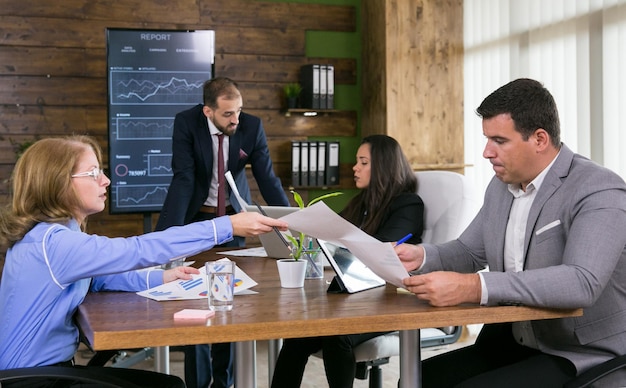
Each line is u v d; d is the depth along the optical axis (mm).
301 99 5590
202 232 1968
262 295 2059
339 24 5715
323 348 2586
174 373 4203
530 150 2010
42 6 5133
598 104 3957
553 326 2043
